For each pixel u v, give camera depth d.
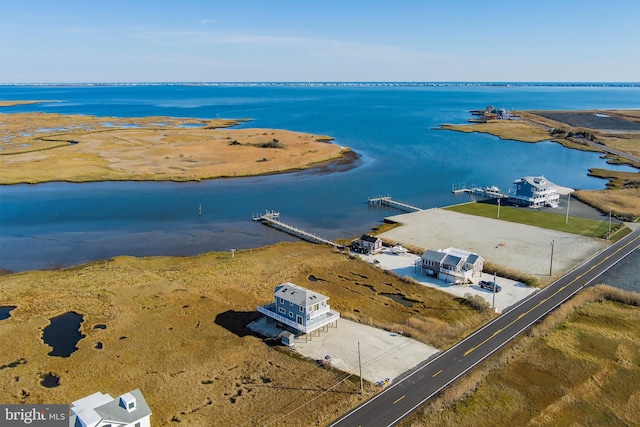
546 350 49.47
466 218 97.56
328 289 65.81
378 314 58.62
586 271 70.25
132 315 57.62
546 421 39.25
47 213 102.88
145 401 38.16
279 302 55.12
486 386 43.81
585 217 97.69
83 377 45.56
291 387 44.19
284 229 93.88
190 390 43.84
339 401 42.06
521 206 106.94
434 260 69.75
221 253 80.25
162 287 65.25
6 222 96.81
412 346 51.12
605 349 49.72
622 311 58.16
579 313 57.69
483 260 71.06
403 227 92.12
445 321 56.44
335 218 101.19
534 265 72.62
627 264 72.69
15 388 43.62
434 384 44.41
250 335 53.66
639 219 94.88
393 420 39.56
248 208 107.81
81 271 71.38
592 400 41.91
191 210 106.06
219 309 59.72
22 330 53.84
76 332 54.06
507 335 53.06
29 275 70.12
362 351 50.22
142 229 93.50
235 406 41.59
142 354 49.59
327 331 54.41
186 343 51.81
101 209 106.06
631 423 39.09
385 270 72.06
